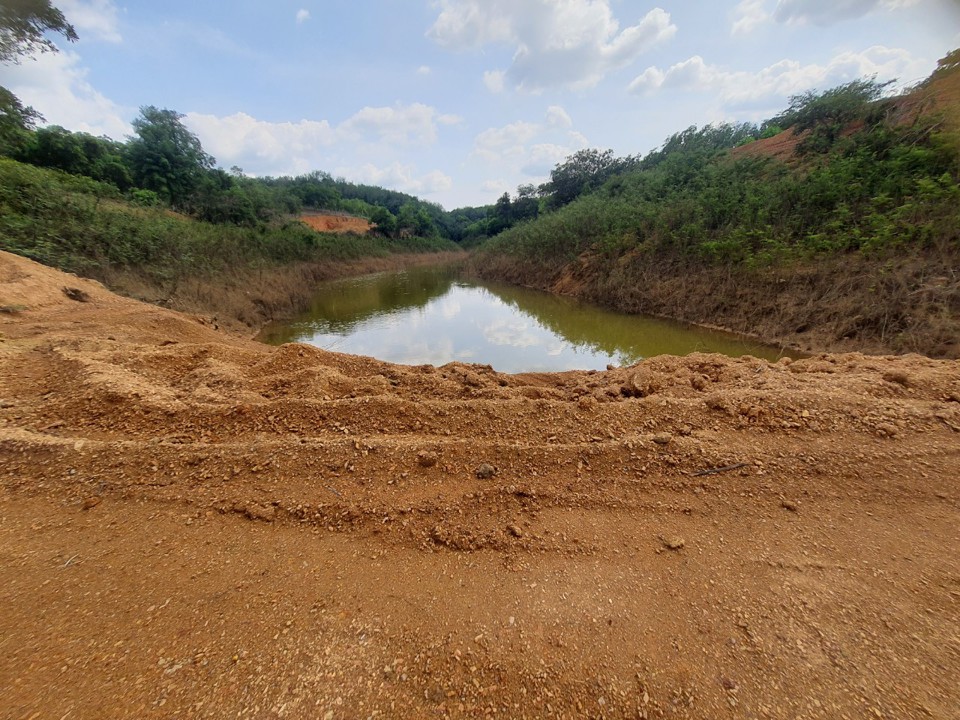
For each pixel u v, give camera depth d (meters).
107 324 5.39
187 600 1.70
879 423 2.77
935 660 1.48
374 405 3.15
